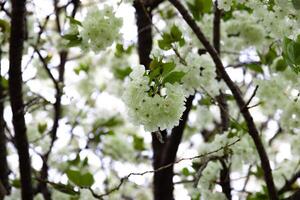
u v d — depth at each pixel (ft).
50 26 16.58
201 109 16.37
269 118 15.26
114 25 9.11
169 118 7.18
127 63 19.76
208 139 15.24
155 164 12.48
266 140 13.43
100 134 16.16
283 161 15.11
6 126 12.35
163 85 7.28
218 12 11.25
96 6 9.18
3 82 13.41
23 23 9.61
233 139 11.00
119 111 19.42
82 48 9.20
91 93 17.74
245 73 14.39
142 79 7.06
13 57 9.75
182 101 7.16
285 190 12.35
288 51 7.32
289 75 10.75
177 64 9.24
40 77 15.47
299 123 10.88
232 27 12.03
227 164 11.34
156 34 15.02
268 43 11.85
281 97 10.93
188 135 18.75
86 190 9.85
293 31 8.50
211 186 11.49
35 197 11.89
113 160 18.52
